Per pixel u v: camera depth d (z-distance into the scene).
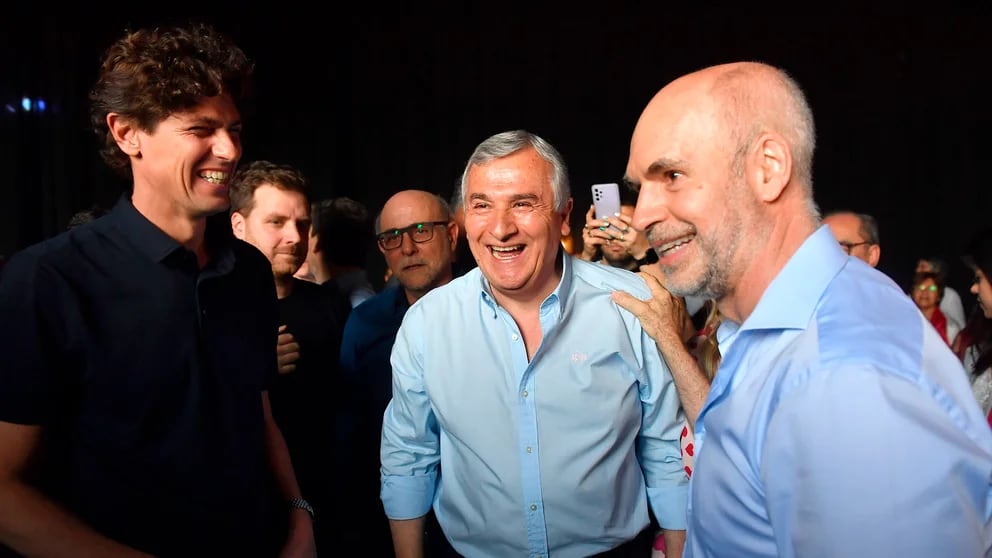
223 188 1.23
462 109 7.20
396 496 1.66
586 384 1.52
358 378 2.14
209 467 1.22
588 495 1.51
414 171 7.19
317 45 6.97
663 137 0.90
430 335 1.61
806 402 0.76
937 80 7.07
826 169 7.22
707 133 0.88
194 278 1.23
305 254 2.22
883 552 0.69
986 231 2.04
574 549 1.53
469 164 1.56
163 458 1.17
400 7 7.12
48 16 5.58
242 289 1.35
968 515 0.69
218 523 1.23
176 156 1.17
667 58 7.12
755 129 0.87
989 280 1.99
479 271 1.64
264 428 1.43
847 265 0.89
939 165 7.12
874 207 7.21
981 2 6.96
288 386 2.05
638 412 1.57
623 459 1.54
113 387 1.14
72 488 1.13
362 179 7.17
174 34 1.20
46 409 1.09
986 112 7.04
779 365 0.83
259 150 6.90
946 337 3.97
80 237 1.18
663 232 0.92
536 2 7.16
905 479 0.69
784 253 0.89
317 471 2.10
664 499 1.58
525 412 1.53
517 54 7.18
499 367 1.55
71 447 1.14
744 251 0.89
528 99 7.19
